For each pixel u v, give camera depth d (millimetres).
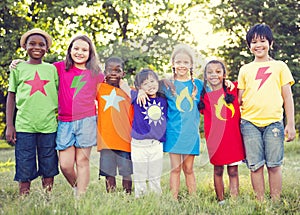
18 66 4746
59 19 14547
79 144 4480
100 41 15281
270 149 4535
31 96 4621
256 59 4809
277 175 4570
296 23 16797
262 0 16750
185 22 15562
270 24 17016
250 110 4617
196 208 4121
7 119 4828
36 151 4746
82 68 4664
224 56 17219
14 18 13938
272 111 4551
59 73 4719
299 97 16672
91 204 3613
